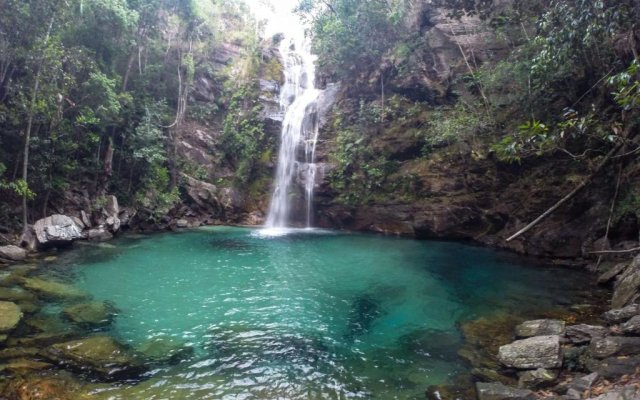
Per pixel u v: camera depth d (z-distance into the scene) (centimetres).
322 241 1802
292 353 699
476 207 1748
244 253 1527
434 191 1872
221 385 584
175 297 1000
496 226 1705
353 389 582
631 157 1249
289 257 1467
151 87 2389
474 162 1748
